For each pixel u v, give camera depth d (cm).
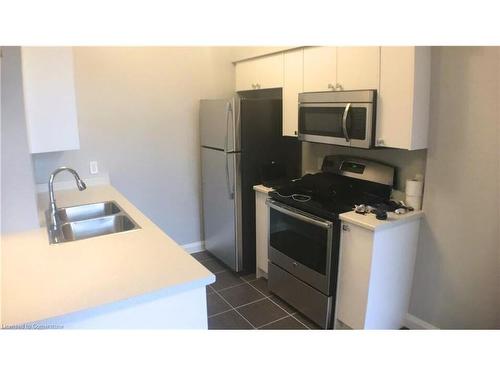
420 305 250
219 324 270
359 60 238
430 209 236
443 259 233
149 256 162
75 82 308
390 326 248
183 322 143
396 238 232
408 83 214
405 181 254
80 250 169
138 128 341
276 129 334
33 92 222
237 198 330
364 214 238
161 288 135
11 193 189
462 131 213
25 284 137
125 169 341
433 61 218
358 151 289
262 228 321
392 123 225
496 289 209
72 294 130
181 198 375
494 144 201
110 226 232
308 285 266
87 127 318
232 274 347
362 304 233
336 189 273
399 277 242
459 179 218
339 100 250
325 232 245
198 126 371
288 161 346
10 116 182
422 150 240
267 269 319
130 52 326
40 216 224
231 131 317
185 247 388
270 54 319
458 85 211
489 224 208
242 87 366
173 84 350
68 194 287
